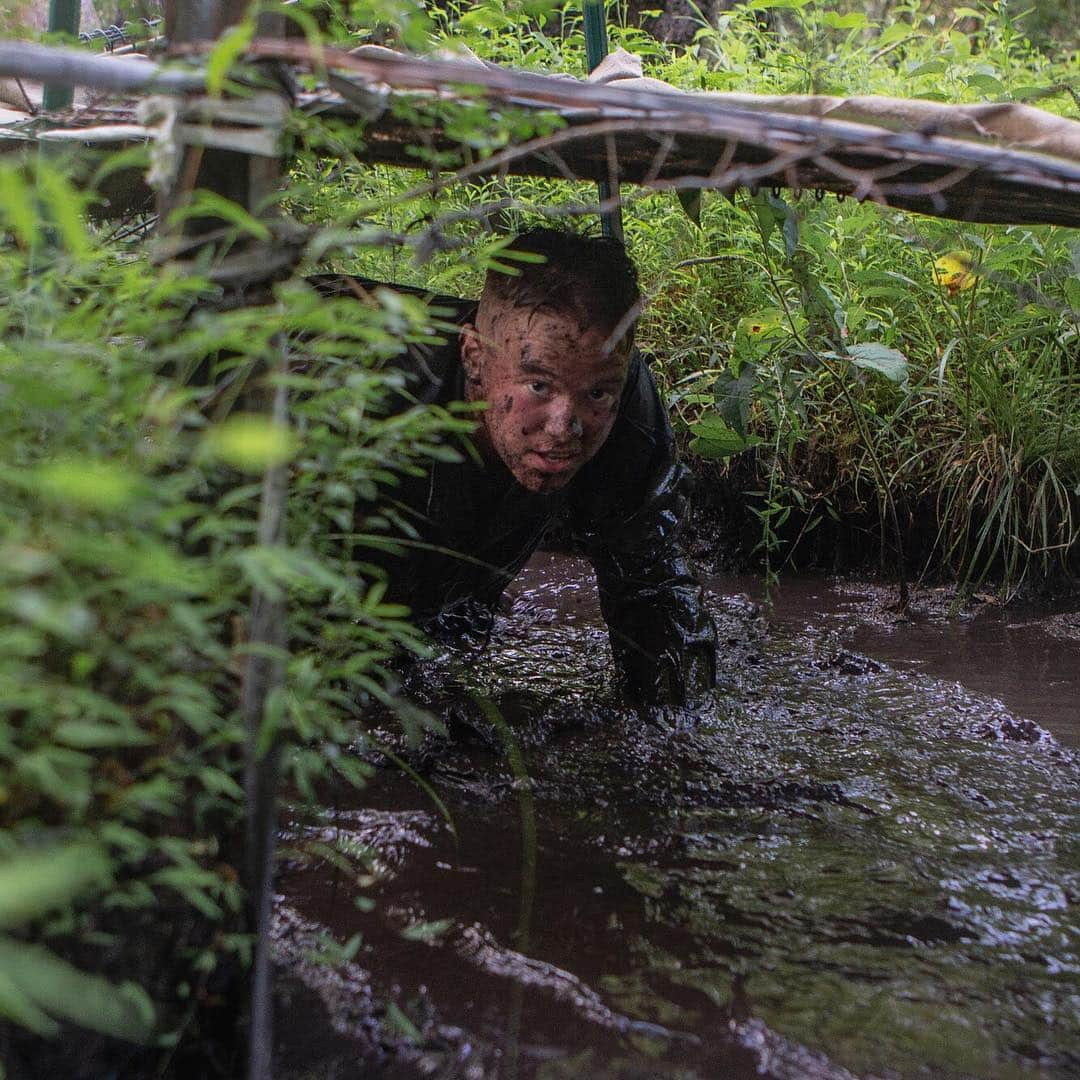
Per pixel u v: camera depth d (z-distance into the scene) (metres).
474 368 2.15
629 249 4.09
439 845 1.86
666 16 6.36
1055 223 1.89
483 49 2.56
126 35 1.98
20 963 0.83
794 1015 1.45
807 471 3.95
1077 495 3.68
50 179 0.83
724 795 2.12
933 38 4.71
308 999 1.45
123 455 1.12
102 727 1.00
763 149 1.81
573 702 2.56
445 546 2.44
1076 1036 1.42
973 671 3.02
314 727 1.44
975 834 1.98
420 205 2.17
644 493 2.53
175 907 1.23
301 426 1.29
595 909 1.69
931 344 3.80
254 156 1.30
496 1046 1.37
